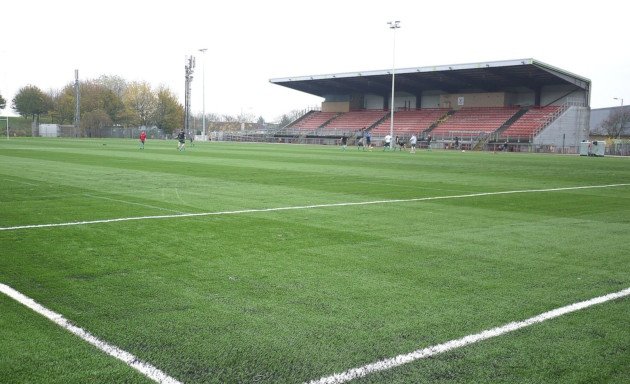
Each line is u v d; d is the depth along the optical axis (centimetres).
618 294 514
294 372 342
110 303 461
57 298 472
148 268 575
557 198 1277
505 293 512
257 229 809
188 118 7388
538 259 650
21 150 3169
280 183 1524
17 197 1130
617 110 8356
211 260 614
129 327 409
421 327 421
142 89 9231
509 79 5650
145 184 1426
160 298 477
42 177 1557
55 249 656
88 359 353
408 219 930
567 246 727
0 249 652
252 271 571
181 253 646
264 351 371
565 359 368
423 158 3253
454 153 4309
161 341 384
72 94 9262
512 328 422
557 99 5803
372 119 6931
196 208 1014
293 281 537
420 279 554
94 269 567
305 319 433
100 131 8206
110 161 2339
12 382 321
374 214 979
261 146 5112
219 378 331
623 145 5303
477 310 462
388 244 720
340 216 948
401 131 6284
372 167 2303
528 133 5197
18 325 408
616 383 336
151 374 335
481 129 5694
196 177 1659
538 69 5072
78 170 1830
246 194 1249
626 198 1298
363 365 353
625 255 677
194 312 443
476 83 5981
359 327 418
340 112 7644
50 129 7950
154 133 8731
